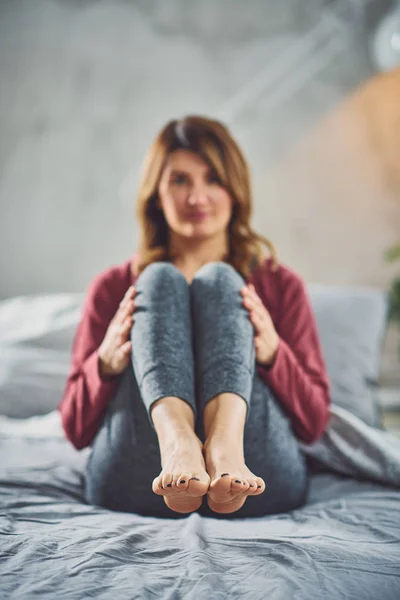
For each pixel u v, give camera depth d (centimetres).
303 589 77
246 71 293
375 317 206
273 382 127
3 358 197
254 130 293
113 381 128
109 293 149
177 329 116
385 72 287
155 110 295
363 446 139
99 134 295
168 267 125
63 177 294
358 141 290
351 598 76
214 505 102
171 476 97
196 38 295
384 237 289
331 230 291
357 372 189
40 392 189
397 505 119
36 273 294
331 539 97
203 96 294
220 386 111
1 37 295
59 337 205
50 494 126
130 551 92
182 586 79
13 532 100
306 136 292
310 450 147
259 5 292
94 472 122
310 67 291
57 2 296
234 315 118
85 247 294
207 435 107
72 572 82
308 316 148
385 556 89
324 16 290
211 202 152
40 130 295
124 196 293
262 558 89
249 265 155
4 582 79
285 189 292
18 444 154
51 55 296
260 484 99
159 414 107
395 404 271
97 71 295
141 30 295
